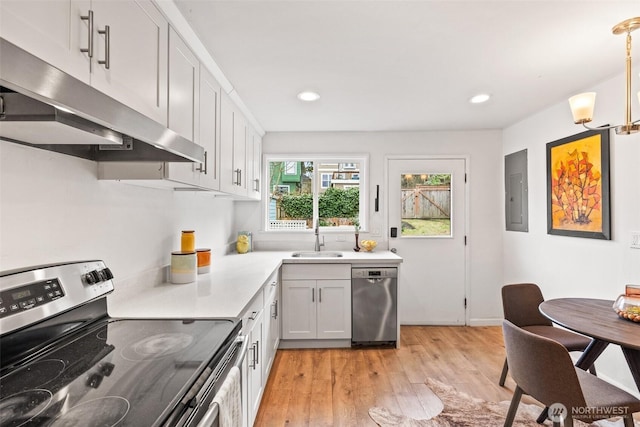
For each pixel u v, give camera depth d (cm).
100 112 79
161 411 70
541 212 306
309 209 388
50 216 118
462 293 375
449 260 376
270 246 375
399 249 378
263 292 212
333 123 344
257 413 204
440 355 292
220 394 98
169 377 86
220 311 143
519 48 192
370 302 309
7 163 102
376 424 195
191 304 154
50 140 106
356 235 365
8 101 83
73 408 71
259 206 375
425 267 376
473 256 374
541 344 145
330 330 308
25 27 75
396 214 378
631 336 146
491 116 322
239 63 210
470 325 373
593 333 150
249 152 303
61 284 110
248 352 163
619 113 226
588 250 251
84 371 89
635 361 157
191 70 170
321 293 307
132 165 142
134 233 172
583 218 253
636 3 150
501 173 373
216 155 208
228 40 182
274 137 377
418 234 377
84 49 94
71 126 90
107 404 73
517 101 280
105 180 146
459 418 200
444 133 375
